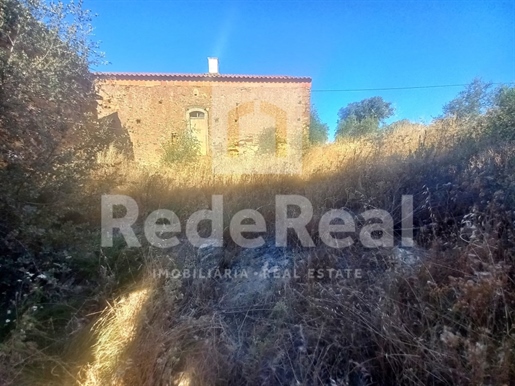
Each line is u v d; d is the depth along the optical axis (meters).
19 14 2.42
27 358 1.48
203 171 4.79
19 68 2.14
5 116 2.08
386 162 3.42
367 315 1.50
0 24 2.27
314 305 1.66
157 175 4.10
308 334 1.52
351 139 7.09
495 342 1.23
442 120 5.46
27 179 2.07
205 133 11.45
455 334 1.30
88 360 1.56
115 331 1.68
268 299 1.93
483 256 1.53
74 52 2.80
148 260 2.28
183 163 6.39
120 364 1.47
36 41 2.54
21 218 1.92
